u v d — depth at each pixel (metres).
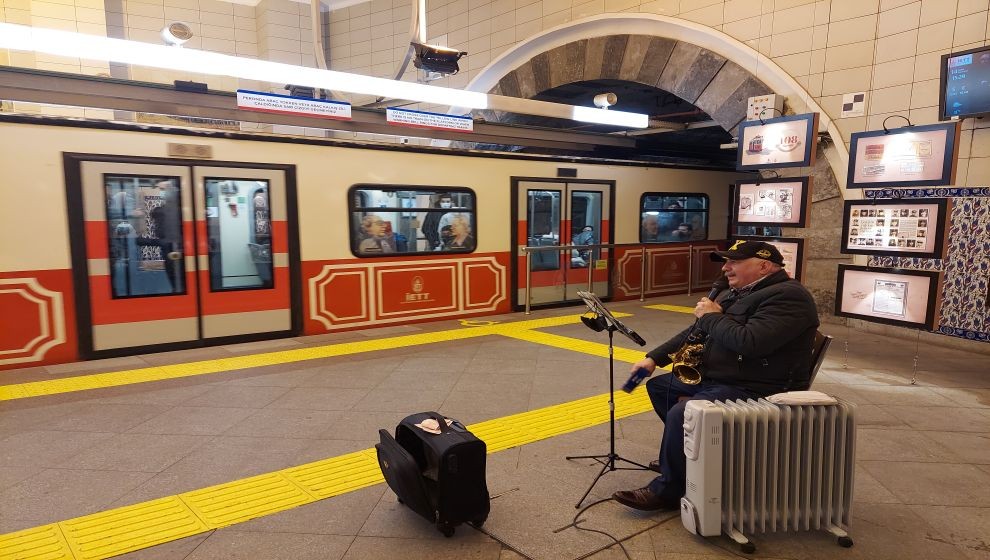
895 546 2.77
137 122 6.71
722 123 9.26
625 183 10.52
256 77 5.68
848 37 7.70
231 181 6.93
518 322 8.59
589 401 4.93
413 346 7.02
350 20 14.84
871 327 7.84
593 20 10.63
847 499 2.83
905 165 5.89
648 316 9.11
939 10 6.82
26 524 2.97
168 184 6.55
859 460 3.74
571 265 10.08
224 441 4.07
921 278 5.62
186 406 4.83
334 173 7.62
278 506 3.15
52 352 6.11
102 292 6.29
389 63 14.46
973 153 6.56
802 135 6.95
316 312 7.65
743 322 3.05
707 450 2.69
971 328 6.57
